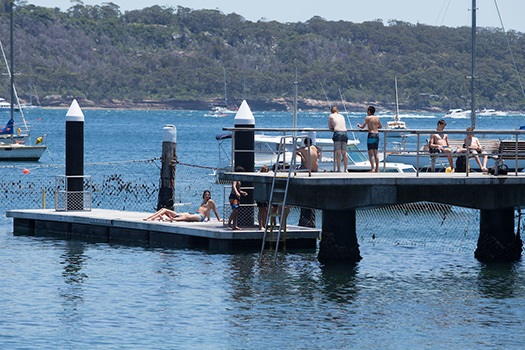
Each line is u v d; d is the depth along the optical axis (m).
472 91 130.75
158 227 68.19
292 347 43.38
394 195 57.84
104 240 70.88
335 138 61.97
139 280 56.25
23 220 76.56
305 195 59.69
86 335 44.81
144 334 45.09
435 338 44.97
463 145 66.50
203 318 47.97
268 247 66.50
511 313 49.62
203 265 60.56
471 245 71.00
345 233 61.47
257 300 51.66
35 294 52.59
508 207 60.62
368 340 44.56
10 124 165.00
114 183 126.12
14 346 42.94
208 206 71.31
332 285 55.53
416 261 63.75
